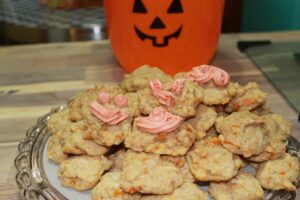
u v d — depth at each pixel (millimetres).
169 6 478
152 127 317
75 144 328
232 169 302
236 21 992
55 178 325
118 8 494
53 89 523
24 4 863
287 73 543
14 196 344
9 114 467
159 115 325
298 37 687
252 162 337
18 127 441
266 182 314
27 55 632
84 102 363
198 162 310
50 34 727
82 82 541
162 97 343
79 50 647
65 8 829
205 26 499
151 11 481
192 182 315
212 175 302
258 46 634
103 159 327
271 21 992
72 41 721
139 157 310
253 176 326
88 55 627
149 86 368
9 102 494
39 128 387
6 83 542
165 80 391
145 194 300
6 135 428
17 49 656
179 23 487
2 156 394
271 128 340
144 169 297
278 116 372
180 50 505
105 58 615
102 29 730
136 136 320
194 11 482
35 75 564
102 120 330
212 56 555
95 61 606
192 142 322
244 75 552
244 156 316
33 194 304
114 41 533
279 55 599
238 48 641
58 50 649
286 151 347
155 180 292
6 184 357
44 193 305
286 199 308
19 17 790
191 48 506
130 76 412
